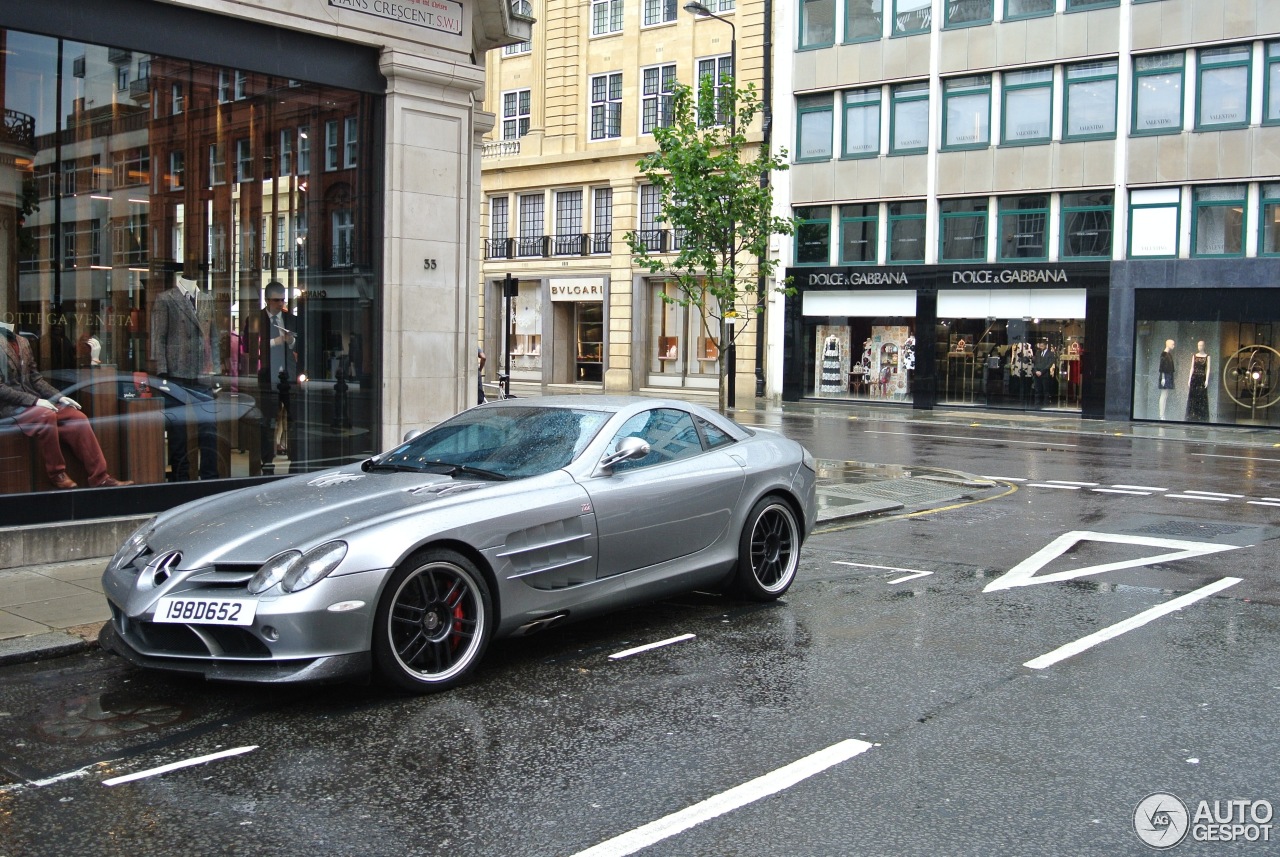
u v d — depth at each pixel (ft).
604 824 13.03
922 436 77.71
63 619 22.36
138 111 32.07
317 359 36.17
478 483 20.06
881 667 19.75
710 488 23.13
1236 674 19.27
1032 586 26.84
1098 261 98.58
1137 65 97.35
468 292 39.32
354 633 17.06
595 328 132.77
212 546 17.99
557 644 21.42
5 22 28.86
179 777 14.56
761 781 14.35
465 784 14.29
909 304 108.78
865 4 110.83
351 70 35.99
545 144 132.98
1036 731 16.34
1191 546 32.65
